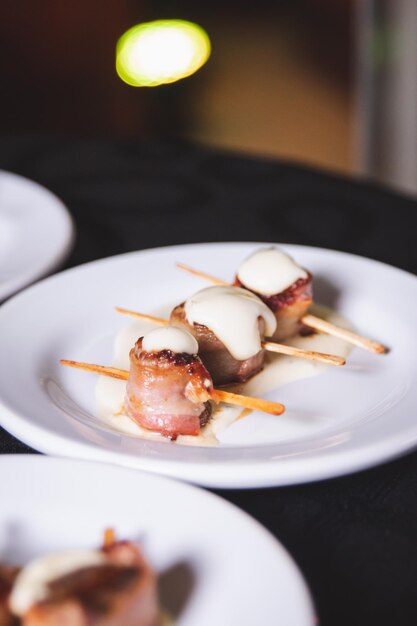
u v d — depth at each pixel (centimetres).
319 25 140
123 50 110
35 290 37
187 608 25
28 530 26
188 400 31
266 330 35
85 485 27
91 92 110
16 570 25
